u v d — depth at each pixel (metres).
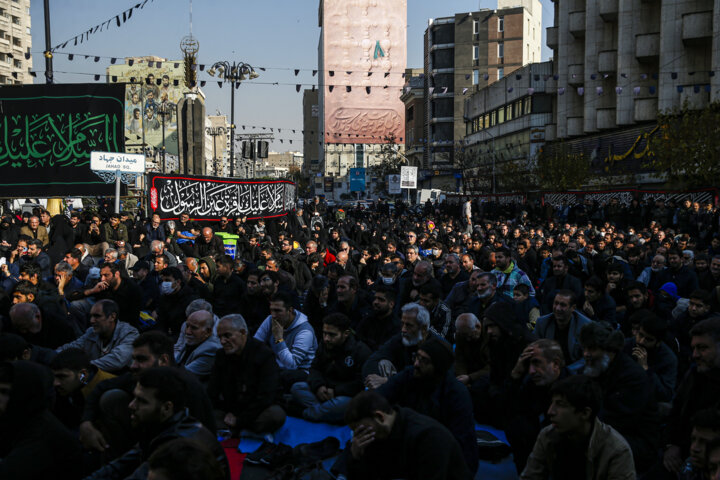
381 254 11.58
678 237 13.80
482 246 11.47
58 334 6.07
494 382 5.23
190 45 22.17
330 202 69.88
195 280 8.54
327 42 115.50
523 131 53.06
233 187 18.94
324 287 7.76
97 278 7.47
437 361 3.99
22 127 15.31
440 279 8.76
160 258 8.50
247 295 7.88
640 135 35.28
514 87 54.22
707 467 2.98
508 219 33.03
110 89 15.25
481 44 75.25
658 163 29.67
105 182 15.34
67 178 15.32
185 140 34.56
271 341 6.46
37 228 12.65
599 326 4.27
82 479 3.65
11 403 3.28
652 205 23.78
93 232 13.12
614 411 4.21
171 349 4.39
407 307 5.05
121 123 15.23
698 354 3.86
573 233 17.14
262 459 4.84
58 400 4.54
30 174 15.31
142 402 3.29
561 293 5.55
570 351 5.59
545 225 25.38
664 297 7.61
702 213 19.66
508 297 6.96
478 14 75.19
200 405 3.79
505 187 49.56
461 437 3.99
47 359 5.03
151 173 15.88
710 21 30.50
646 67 35.16
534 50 79.56
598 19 38.81
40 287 7.16
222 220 17.25
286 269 10.41
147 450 3.41
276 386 5.24
